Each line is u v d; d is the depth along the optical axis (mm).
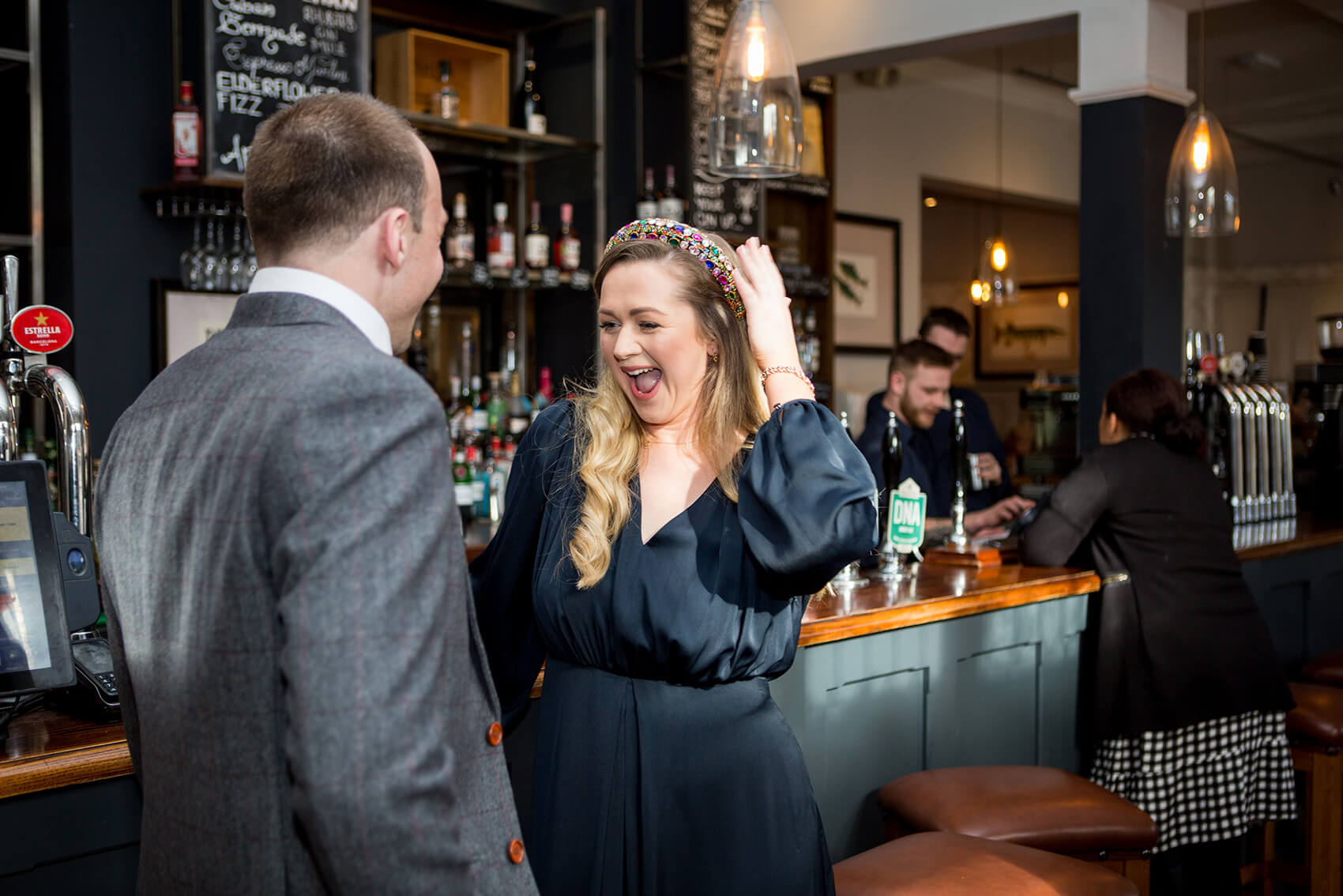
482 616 1509
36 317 1819
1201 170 3518
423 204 1104
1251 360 4395
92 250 3486
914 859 1780
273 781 942
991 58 7293
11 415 1804
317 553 884
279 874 944
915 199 7738
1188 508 2672
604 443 1426
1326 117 8383
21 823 1314
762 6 2693
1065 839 1979
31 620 1380
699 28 4539
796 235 5770
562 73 4523
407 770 865
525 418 4316
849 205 7234
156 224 3625
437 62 4289
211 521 947
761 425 1475
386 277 1086
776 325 1425
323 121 1059
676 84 4781
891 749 2326
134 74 3557
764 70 2676
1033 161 8609
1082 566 2795
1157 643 2617
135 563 1025
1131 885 1729
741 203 4824
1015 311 8938
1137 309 3889
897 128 7559
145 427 1048
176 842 989
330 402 928
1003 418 8883
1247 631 2684
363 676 861
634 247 1426
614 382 1476
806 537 1285
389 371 965
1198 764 2654
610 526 1398
